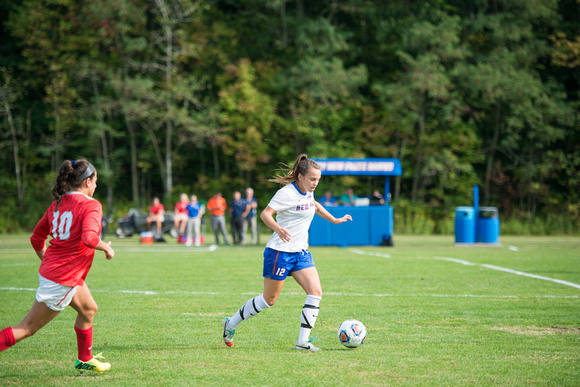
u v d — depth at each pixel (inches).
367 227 1530.5
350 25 3070.9
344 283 771.4
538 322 507.5
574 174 2682.1
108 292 694.5
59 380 331.3
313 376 335.6
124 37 2564.0
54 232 327.3
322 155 2687.0
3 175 2591.0
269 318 532.4
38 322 328.2
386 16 2815.0
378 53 3031.5
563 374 340.5
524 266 993.5
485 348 410.0
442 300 628.4
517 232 2420.0
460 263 1048.8
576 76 2795.3
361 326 415.2
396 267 979.9
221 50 2829.7
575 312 556.1
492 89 2573.8
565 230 2404.0
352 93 2778.1
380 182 2261.3
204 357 385.7
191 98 2669.8
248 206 1642.5
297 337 452.4
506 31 2623.0
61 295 323.9
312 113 2714.1
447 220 2454.5
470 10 2898.6
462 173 2758.4
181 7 2682.1
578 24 2760.8
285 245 402.6
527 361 372.8
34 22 2516.0
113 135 2716.5
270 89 2824.8
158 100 2613.2
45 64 2581.2
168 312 561.9
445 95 2576.3
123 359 381.1
